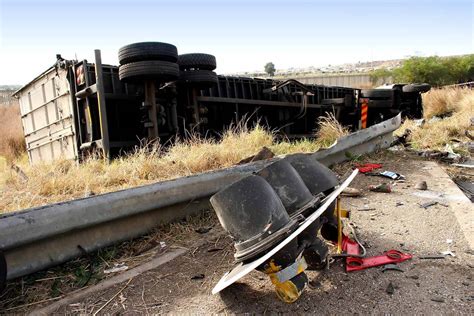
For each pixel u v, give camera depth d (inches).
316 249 96.4
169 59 242.7
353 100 412.2
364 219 144.1
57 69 296.0
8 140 598.9
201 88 293.1
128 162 205.3
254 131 285.4
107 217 117.6
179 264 114.4
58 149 320.8
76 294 99.7
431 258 109.7
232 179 157.5
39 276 105.7
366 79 1556.3
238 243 87.8
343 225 136.4
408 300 89.4
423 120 444.5
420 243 120.6
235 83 351.3
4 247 96.0
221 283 83.7
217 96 335.9
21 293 99.3
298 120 418.9
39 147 358.9
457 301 88.1
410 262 107.7
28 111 367.2
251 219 86.2
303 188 98.3
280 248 78.2
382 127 277.9
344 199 170.9
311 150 260.1
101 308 93.9
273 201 87.4
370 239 125.0
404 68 1393.9
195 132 283.6
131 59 236.1
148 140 254.2
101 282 105.2
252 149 245.6
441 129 387.5
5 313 92.4
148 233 133.0
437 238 124.2
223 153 218.5
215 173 151.6
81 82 270.4
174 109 291.0
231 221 89.2
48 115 327.6
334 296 92.2
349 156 246.8
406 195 174.4
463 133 386.0
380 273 101.7
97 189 168.4
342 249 111.9
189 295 97.6
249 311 88.8
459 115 532.4
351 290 94.3
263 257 77.9
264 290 96.9
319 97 446.6
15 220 98.5
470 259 108.7
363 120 403.9
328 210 108.1
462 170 250.8
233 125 342.6
